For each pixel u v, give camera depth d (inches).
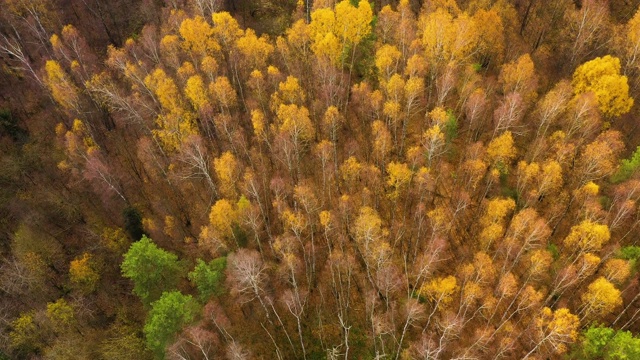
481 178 2361.0
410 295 2113.7
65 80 2672.2
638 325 2023.9
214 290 1972.2
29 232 2481.5
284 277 2150.6
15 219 2568.9
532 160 2294.5
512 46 2832.2
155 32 2962.6
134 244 1936.5
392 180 2293.3
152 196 2659.9
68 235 2576.3
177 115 2449.6
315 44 2699.3
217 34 2810.0
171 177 2500.0
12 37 2952.8
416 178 2317.9
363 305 2236.7
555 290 1930.4
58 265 2463.1
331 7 2933.1
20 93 3097.9
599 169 2155.5
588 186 2065.7
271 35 3196.4
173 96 2524.6
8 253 2465.6
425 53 2620.6
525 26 3061.0
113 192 2484.0
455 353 1994.3
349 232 2378.2
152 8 3257.9
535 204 2295.8
